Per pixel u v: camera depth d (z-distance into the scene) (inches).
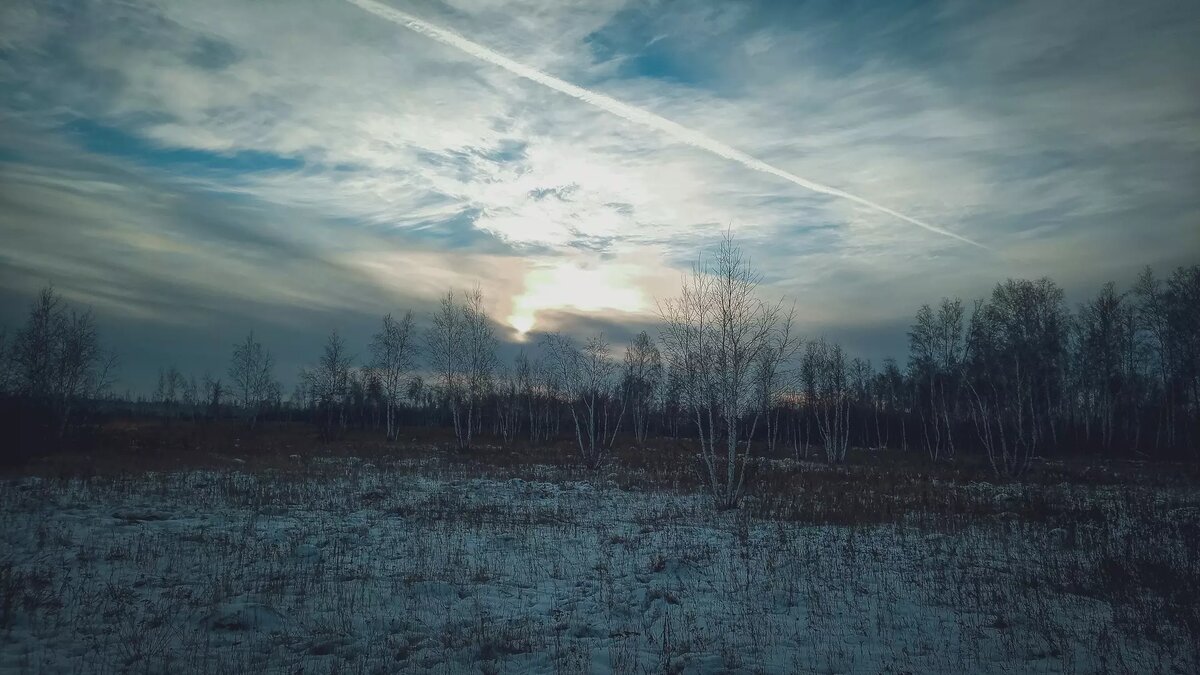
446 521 660.7
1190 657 335.6
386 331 2224.4
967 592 448.8
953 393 2105.1
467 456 1576.0
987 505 859.4
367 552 522.3
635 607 410.3
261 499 745.6
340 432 2269.9
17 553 461.1
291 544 520.1
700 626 375.9
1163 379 1975.9
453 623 368.8
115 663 292.0
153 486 802.2
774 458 1822.1
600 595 432.5
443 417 3097.9
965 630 372.5
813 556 546.3
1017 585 466.0
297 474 1017.5
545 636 354.3
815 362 2022.6
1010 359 1524.4
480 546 556.7
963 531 668.1
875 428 2672.2
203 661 299.0
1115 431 2117.4
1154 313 1935.3
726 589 453.1
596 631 364.8
